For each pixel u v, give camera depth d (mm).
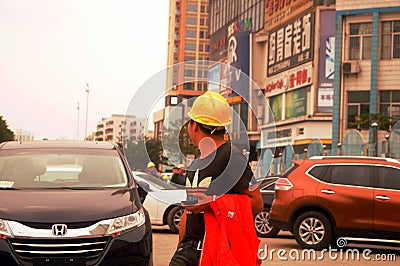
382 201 12969
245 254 4215
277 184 13898
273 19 72125
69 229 7055
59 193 7738
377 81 58500
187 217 4555
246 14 80688
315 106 62469
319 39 62344
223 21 90812
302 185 13555
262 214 16359
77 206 7359
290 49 67625
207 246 4242
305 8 64375
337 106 59906
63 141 9359
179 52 137750
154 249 12828
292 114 66562
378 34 58469
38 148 8852
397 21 58094
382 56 58500
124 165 8664
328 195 13281
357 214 13078
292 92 66938
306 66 63844
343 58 60000
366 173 13258
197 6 138125
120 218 7293
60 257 6977
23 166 8406
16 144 9109
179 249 4543
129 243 7176
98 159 8656
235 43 78688
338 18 60125
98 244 7090
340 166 13438
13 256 6926
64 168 8422
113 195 7785
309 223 13422
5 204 7371
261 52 75500
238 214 4227
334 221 13234
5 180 8141
